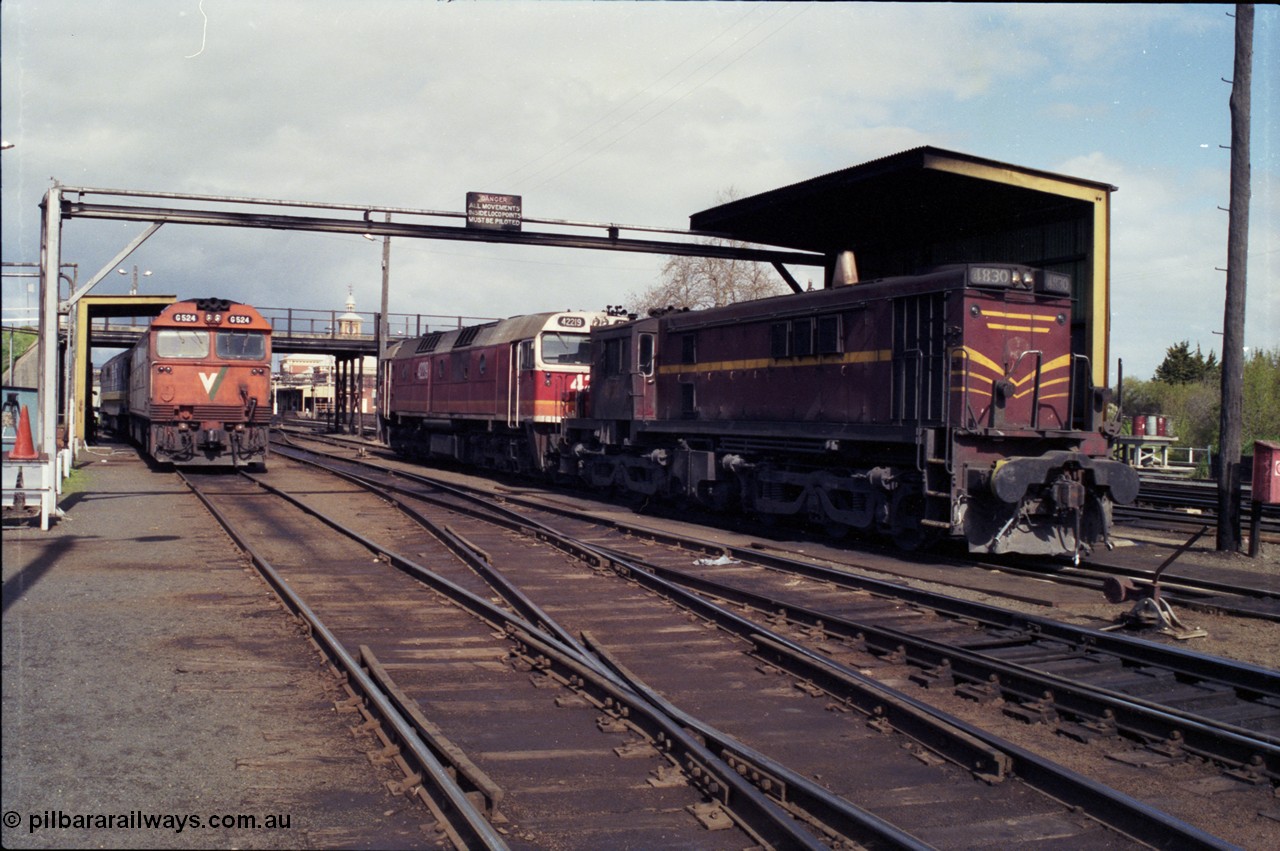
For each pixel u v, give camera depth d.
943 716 6.27
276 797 5.06
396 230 18.95
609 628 9.21
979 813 5.16
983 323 12.52
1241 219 13.99
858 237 20.78
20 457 14.84
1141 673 7.62
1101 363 15.19
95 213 17.50
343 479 24.25
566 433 22.80
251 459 25.28
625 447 20.42
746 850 4.63
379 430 40.78
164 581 10.82
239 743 5.83
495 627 9.03
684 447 18.05
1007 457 12.69
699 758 5.46
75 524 15.20
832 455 14.85
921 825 5.00
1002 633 8.82
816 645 8.44
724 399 17.20
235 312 24.89
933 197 16.42
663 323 19.27
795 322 15.39
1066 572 12.53
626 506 20.42
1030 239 17.33
